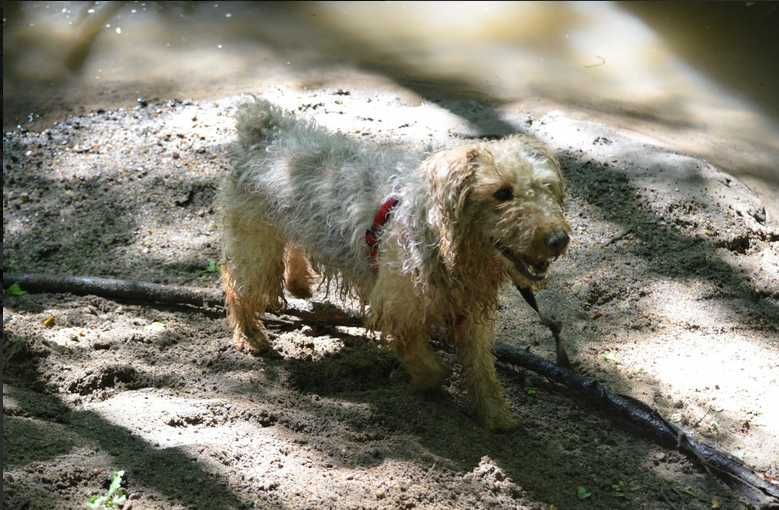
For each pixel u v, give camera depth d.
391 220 6.70
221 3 16.88
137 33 15.45
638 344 8.22
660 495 6.51
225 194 7.94
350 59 14.34
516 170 6.12
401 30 15.55
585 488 6.55
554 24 15.69
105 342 7.92
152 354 7.89
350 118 12.10
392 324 6.95
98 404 7.07
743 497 6.50
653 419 7.01
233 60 14.37
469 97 12.95
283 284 8.68
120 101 13.04
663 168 10.74
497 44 14.91
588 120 12.27
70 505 5.66
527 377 7.73
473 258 6.41
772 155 11.61
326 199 7.21
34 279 8.84
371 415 7.10
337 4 16.86
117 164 11.21
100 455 6.20
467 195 6.18
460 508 6.16
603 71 13.91
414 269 6.51
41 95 13.24
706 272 9.20
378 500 6.08
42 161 11.38
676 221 9.91
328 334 8.41
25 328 7.85
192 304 8.66
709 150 11.66
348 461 6.52
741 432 7.15
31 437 6.30
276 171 7.49
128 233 9.97
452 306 6.77
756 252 9.64
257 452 6.45
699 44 14.76
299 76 13.70
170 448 6.32
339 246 7.23
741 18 15.48
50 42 15.05
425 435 6.97
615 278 9.05
